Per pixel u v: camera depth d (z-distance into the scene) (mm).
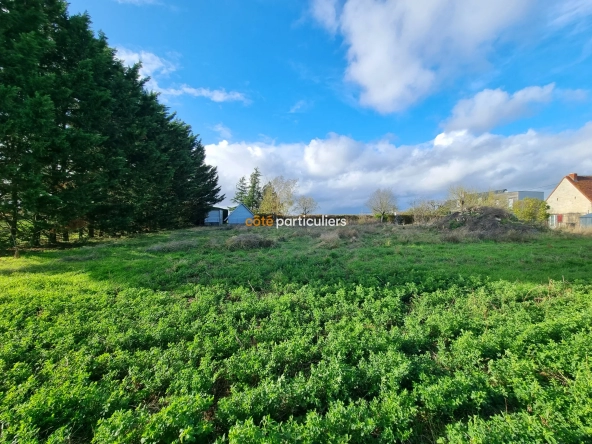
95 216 16953
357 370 3055
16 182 11164
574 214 26375
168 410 2283
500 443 1977
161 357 3385
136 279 7363
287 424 2324
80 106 14203
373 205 34531
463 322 4289
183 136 30859
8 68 10633
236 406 2535
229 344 3770
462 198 30969
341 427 2217
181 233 20422
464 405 2625
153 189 22109
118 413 2289
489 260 9516
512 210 29969
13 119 10422
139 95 21031
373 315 4793
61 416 2432
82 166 14320
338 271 8078
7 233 12219
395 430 2330
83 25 14438
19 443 2025
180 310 5078
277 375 3186
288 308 5320
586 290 6000
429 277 7090
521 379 2809
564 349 3287
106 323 4457
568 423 2244
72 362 3301
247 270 8320
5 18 10750
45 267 8898
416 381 2982
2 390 2867
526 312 4590
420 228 20750
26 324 4434
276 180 42469
